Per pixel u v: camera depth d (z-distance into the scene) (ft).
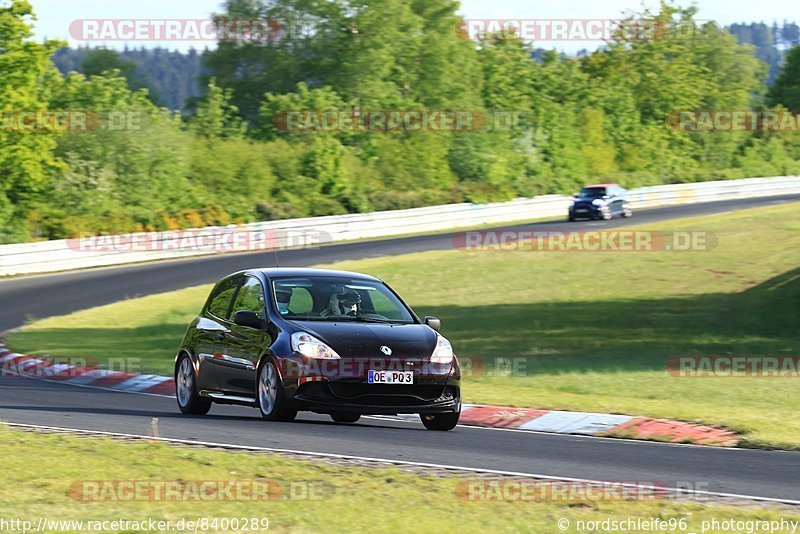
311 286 130.31
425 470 90.99
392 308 130.82
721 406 164.86
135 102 513.45
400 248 457.27
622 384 191.31
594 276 374.84
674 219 565.53
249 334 126.62
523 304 322.34
